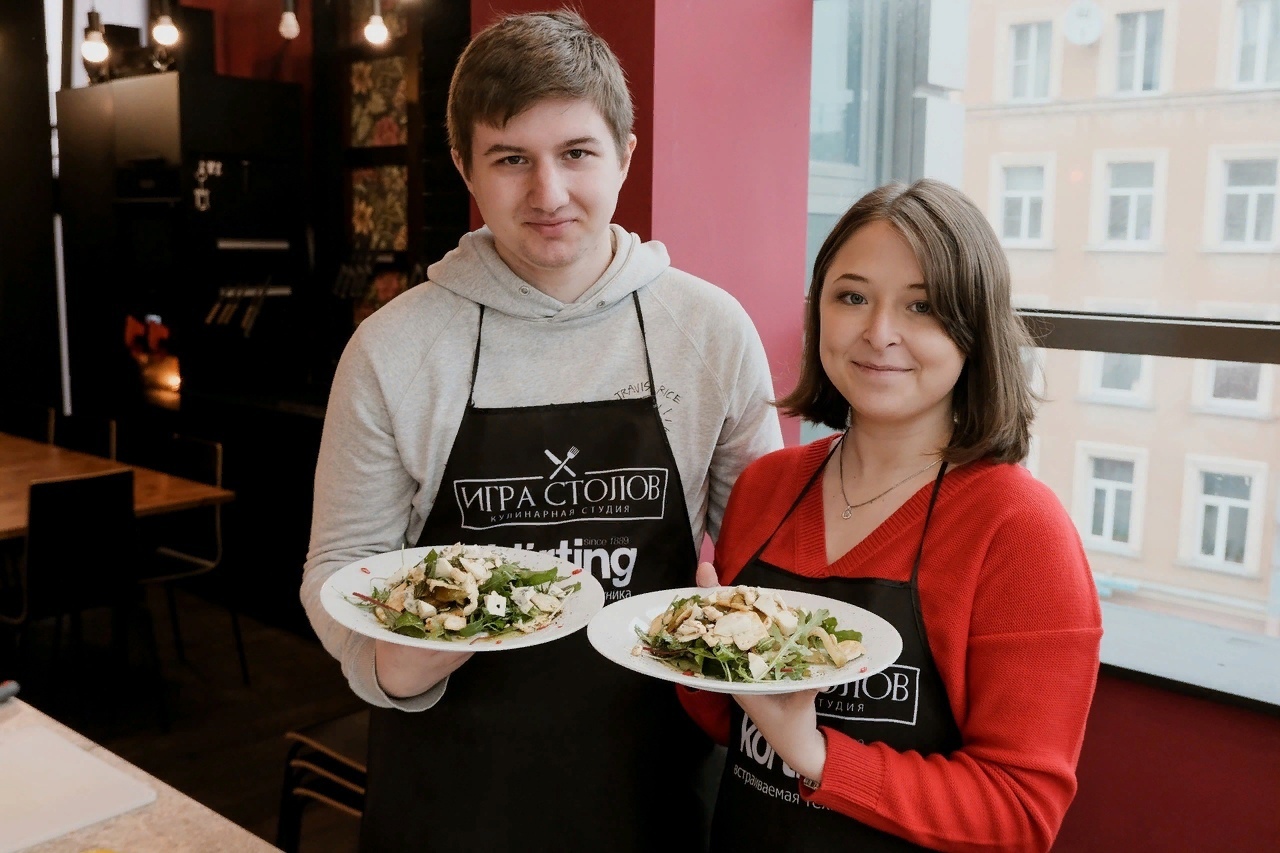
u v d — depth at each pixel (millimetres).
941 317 1113
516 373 1424
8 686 1575
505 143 1224
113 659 3801
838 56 2707
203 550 4059
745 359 1472
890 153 2676
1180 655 2180
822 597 1171
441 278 1433
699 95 2250
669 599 1217
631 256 1445
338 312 4734
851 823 1159
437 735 1409
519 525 1421
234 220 4598
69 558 3357
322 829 2932
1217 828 2078
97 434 4344
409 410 1403
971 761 1091
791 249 2543
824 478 1312
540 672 1397
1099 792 2229
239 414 4484
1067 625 1089
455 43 3510
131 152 4746
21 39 5613
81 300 5324
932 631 1147
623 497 1429
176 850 1188
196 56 4707
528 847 1415
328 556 1416
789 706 1050
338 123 4590
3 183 5766
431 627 1170
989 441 1156
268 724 3652
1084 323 2305
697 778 1499
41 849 1184
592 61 1224
